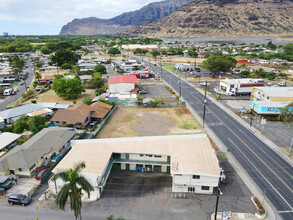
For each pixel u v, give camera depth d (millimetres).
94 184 40312
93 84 123688
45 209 38656
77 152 48094
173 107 92125
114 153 49781
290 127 71250
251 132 68000
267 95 84938
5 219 36469
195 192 42375
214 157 45219
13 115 75312
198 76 139375
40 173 47031
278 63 193375
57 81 104062
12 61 194250
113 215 37031
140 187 44062
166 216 36812
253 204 39156
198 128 71250
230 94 106250
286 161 52344
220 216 36500
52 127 64375
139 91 112562
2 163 46406
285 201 39812
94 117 77312
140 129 71562
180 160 44188
